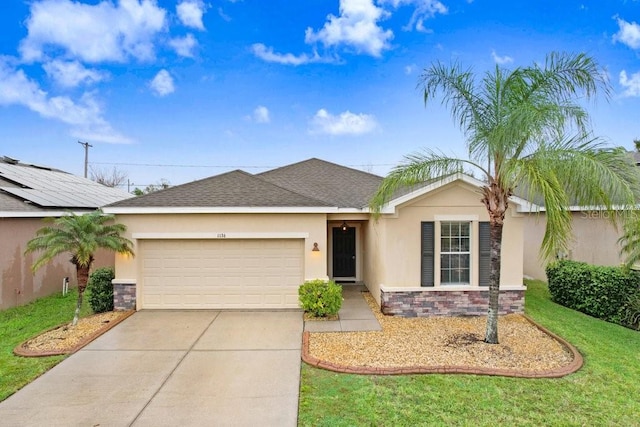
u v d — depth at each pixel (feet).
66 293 48.16
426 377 23.49
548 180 23.67
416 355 26.96
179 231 38.68
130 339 30.58
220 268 39.52
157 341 30.14
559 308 40.24
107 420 19.01
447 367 24.45
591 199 24.63
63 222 32.35
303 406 20.21
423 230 37.01
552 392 21.67
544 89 26.12
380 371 24.08
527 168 23.84
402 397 21.09
